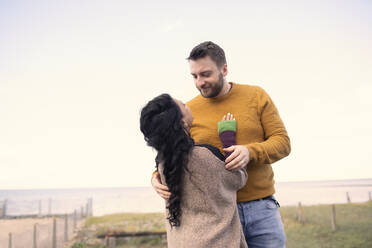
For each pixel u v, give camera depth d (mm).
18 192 189250
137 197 105812
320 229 12805
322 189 108812
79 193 159375
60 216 30016
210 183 1615
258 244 2076
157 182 1825
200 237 1600
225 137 1975
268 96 2236
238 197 2080
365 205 18750
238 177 1728
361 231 11680
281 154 1998
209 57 2078
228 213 1687
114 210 51844
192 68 2137
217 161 1638
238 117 2145
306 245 10297
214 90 2160
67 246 13656
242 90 2244
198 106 2357
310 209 19297
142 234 13102
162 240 12531
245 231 2084
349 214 16219
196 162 1604
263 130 2186
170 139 1606
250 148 1838
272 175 2244
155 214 23438
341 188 116375
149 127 1639
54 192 182750
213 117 2244
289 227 13891
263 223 2061
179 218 1679
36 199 102688
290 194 81938
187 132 1735
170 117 1623
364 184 153250
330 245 10070
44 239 16031
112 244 12414
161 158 1662
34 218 29359
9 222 26969
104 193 150125
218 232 1611
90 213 31250
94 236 14445
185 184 1647
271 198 2160
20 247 14273
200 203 1636
